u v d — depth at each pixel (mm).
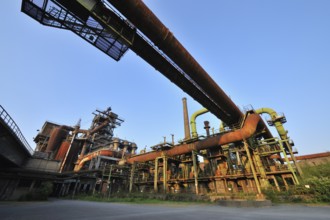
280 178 25359
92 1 11742
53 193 37375
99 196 31078
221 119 27703
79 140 54938
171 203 20062
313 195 17172
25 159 30391
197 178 28828
